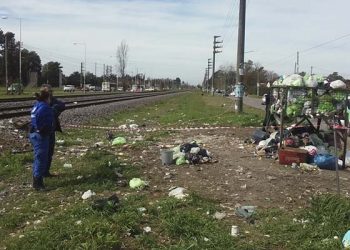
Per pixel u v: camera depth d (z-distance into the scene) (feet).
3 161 39.55
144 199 27.55
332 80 42.63
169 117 100.78
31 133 31.01
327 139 42.06
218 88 540.93
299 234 21.86
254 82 453.99
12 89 237.66
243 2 94.73
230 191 29.71
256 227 23.25
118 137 55.57
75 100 171.63
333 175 35.24
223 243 20.84
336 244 20.40
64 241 20.86
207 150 45.32
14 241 21.49
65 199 28.66
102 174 34.42
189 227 22.34
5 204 28.19
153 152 44.70
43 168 30.99
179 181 32.27
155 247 20.61
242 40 95.40
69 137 59.77
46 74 531.09
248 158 41.24
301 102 41.57
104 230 21.33
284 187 30.86
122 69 431.84
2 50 422.00
